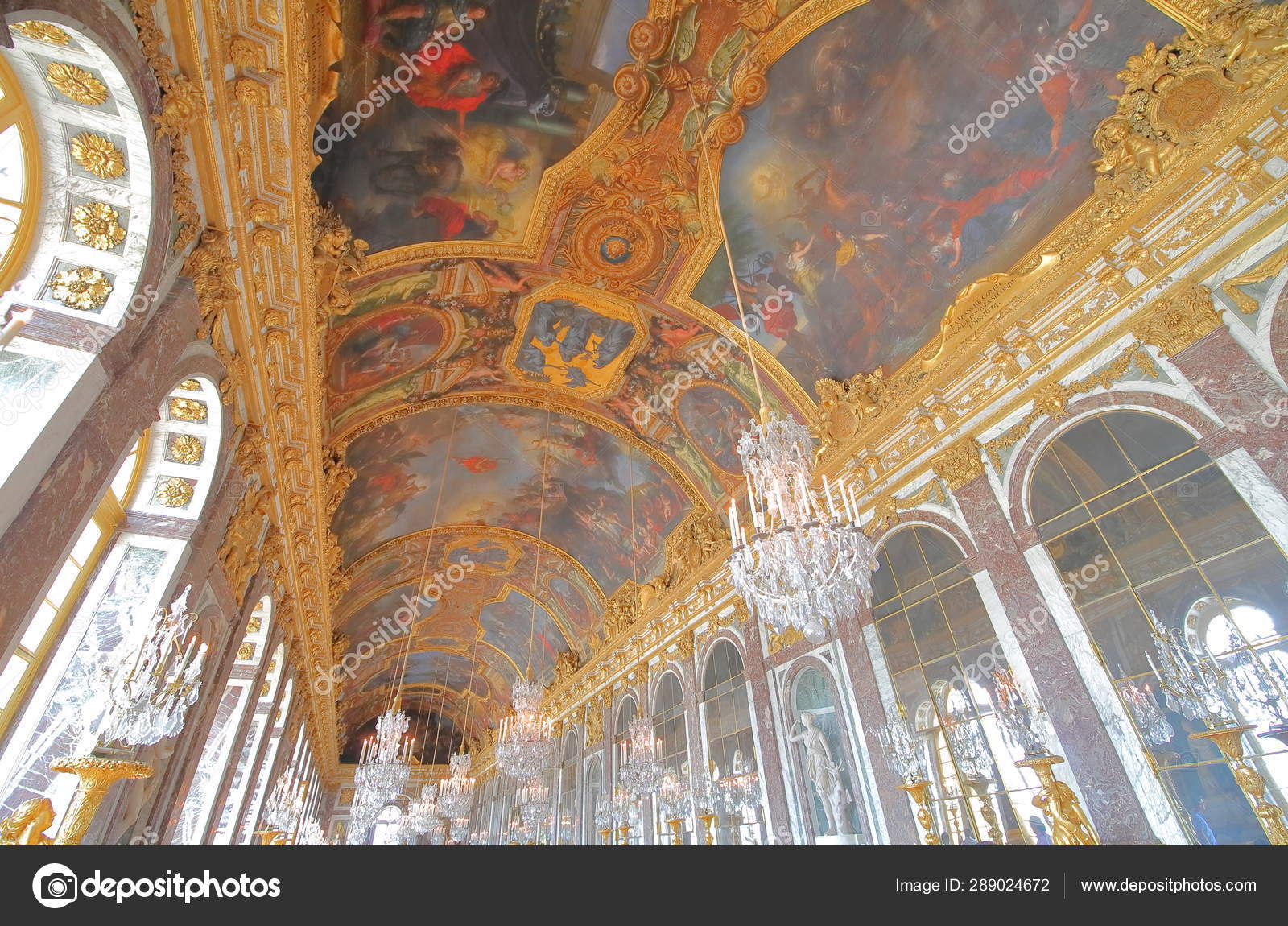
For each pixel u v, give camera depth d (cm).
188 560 675
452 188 1022
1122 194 801
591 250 1220
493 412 1669
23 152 441
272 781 1571
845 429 1202
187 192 528
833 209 1070
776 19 901
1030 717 783
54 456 406
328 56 696
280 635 1370
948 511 969
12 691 569
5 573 366
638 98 983
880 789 966
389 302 1150
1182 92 743
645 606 1922
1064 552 802
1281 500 612
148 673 511
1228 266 701
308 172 704
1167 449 716
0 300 427
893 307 1102
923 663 955
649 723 1362
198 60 512
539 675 2869
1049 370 875
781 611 616
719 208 1120
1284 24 667
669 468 1695
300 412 1001
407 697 3931
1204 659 646
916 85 909
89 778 491
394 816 3688
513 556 2289
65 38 383
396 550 2072
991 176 925
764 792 1240
